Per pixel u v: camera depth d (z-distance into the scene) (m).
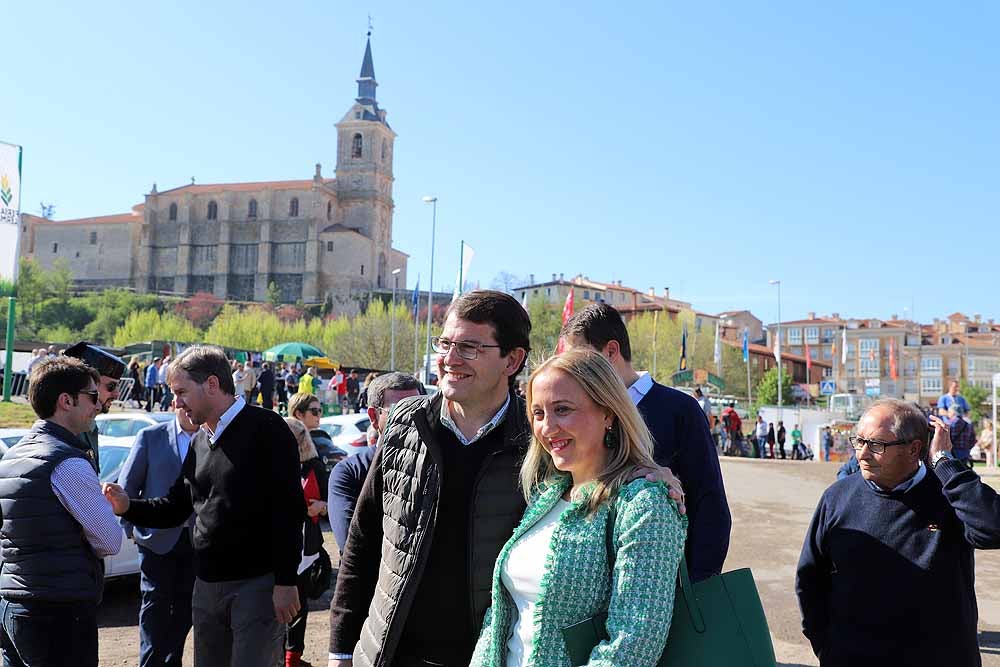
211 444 3.88
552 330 72.44
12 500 3.59
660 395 3.60
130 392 28.02
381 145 140.38
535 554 2.30
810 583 3.60
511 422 2.82
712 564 3.31
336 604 3.07
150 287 130.75
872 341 116.88
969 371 110.81
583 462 2.34
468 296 2.86
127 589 7.76
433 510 2.73
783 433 31.30
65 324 113.88
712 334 85.06
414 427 2.90
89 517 3.59
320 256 128.12
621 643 2.01
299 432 5.19
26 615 3.56
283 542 3.78
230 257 129.25
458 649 2.68
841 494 3.49
